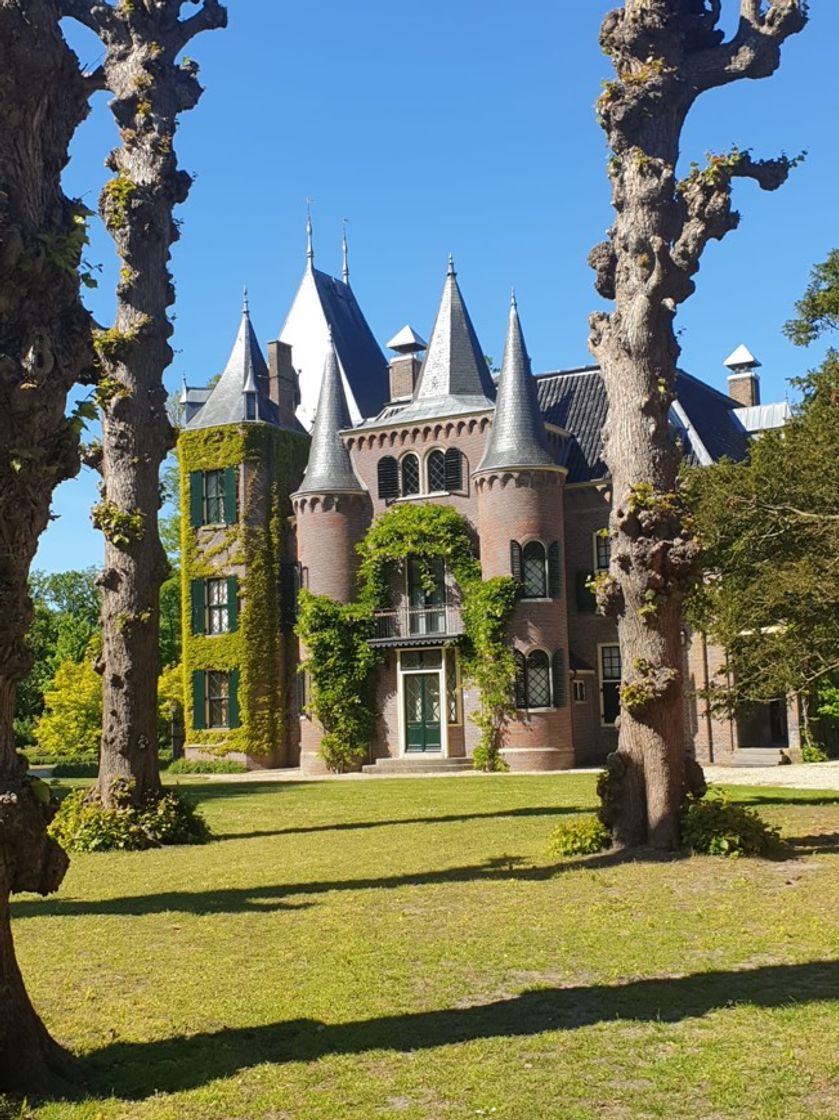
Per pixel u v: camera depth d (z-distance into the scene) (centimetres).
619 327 1441
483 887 1185
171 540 6191
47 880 616
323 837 1711
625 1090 594
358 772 3700
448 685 3644
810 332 2795
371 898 1148
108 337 1730
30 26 587
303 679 3953
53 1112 573
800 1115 554
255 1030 718
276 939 973
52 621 6169
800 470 1819
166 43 1811
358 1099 592
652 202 1427
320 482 3844
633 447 1412
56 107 620
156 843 1678
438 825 1802
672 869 1243
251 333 4325
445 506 3741
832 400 1848
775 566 1828
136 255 1770
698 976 809
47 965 907
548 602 3528
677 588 1379
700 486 1947
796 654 1850
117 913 1126
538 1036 684
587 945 913
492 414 3700
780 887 1129
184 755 4203
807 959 845
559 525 3581
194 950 943
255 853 1552
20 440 581
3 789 586
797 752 3431
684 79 1470
